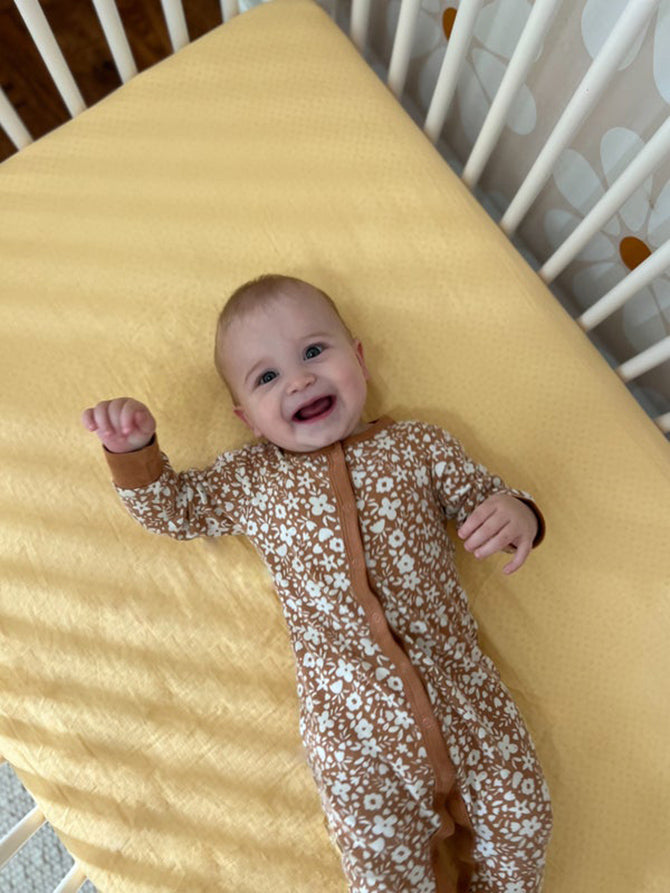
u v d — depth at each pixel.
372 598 0.88
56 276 1.08
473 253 1.07
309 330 0.93
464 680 0.90
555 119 1.04
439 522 0.95
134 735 0.96
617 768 0.96
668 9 0.80
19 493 1.02
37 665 0.97
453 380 1.05
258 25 1.15
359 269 1.08
